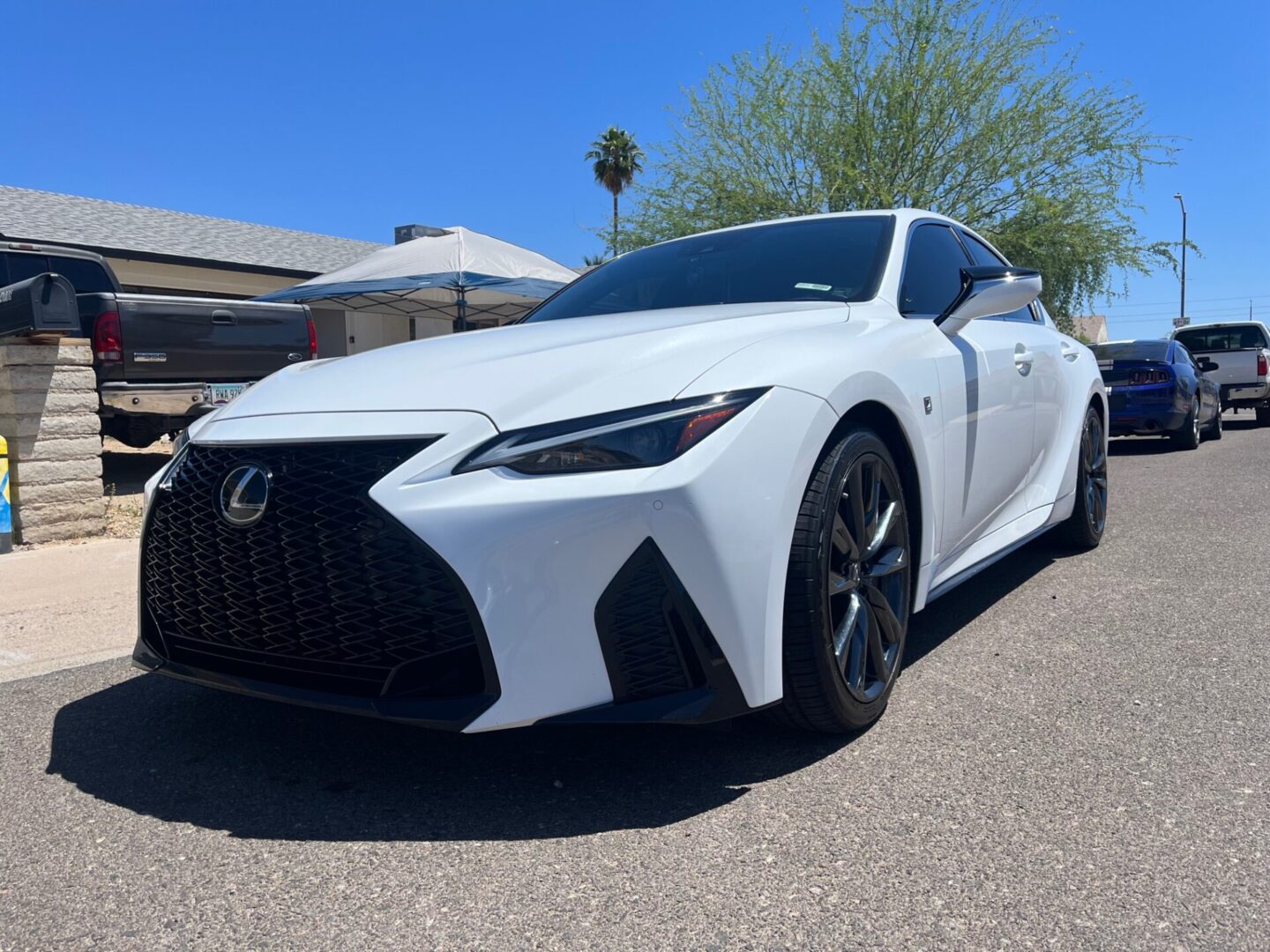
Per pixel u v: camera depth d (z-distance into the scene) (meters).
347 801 2.43
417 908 1.95
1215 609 3.96
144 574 2.68
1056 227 13.95
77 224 16.52
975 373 3.50
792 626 2.42
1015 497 4.12
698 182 15.19
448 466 2.21
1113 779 2.43
